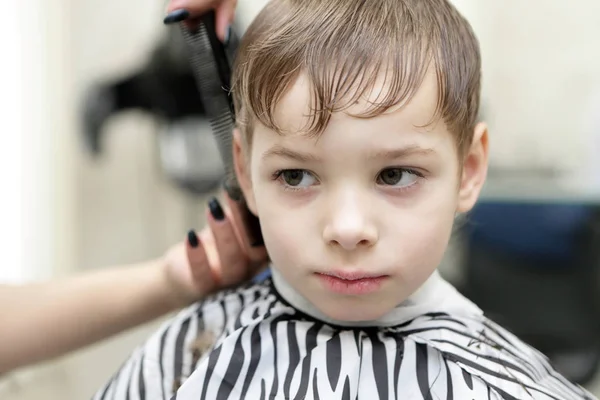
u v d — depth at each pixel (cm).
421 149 45
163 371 55
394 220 46
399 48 45
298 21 48
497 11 145
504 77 147
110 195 131
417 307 52
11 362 60
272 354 52
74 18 125
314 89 44
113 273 64
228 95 56
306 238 47
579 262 120
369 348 51
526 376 51
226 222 59
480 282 124
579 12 144
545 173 138
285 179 47
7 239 114
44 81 121
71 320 61
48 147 122
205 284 61
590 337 119
